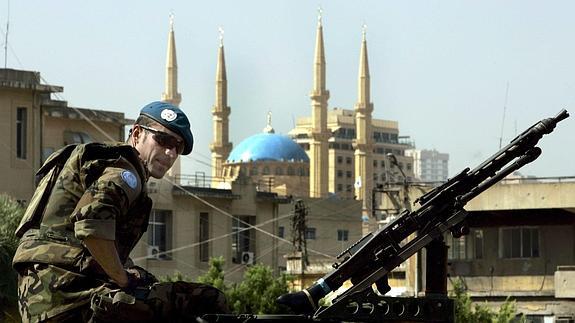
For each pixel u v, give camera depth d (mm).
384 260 14039
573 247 92812
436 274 14094
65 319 13000
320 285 14000
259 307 68312
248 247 131500
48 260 13070
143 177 13438
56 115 113812
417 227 14148
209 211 126875
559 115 14461
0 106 101562
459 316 66812
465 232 14234
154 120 13820
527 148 14328
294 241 130500
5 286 50250
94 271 13133
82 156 13250
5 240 50750
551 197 88938
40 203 13359
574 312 91188
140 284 13609
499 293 94000
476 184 14320
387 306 13766
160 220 122250
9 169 101688
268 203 134000
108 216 12891
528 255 93875
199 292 13367
